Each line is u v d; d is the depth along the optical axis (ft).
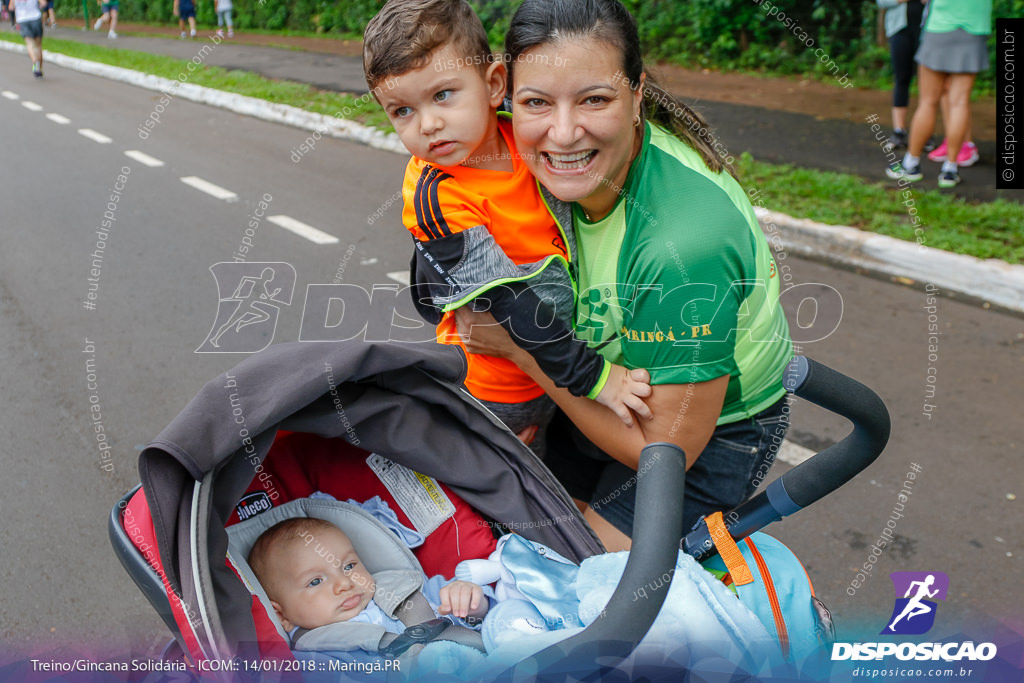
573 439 7.41
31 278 17.03
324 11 34.01
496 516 6.38
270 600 6.01
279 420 5.23
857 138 22.80
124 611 9.02
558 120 5.12
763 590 5.66
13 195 22.36
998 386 12.88
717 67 31.07
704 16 30.99
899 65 21.34
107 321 15.16
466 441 6.34
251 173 21.35
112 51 46.03
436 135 5.50
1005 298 15.39
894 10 20.97
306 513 6.38
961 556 9.61
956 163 19.58
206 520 4.88
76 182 23.16
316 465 6.59
